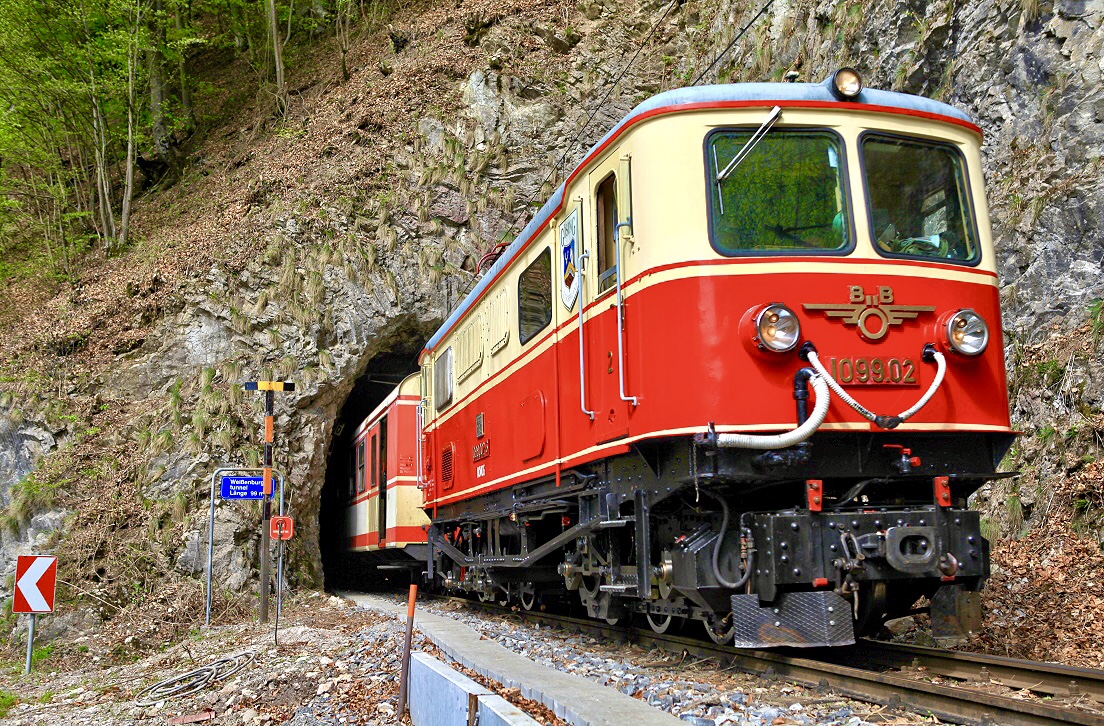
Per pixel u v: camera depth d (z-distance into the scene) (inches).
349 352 750.5
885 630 289.3
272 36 1111.0
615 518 272.5
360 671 302.0
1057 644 262.8
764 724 180.5
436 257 784.9
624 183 259.0
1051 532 351.3
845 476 226.5
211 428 679.7
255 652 380.5
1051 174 425.7
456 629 374.6
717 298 230.4
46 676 465.1
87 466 656.4
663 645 292.8
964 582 233.1
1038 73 442.0
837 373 225.9
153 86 1027.9
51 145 948.0
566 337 307.1
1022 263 433.1
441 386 515.5
